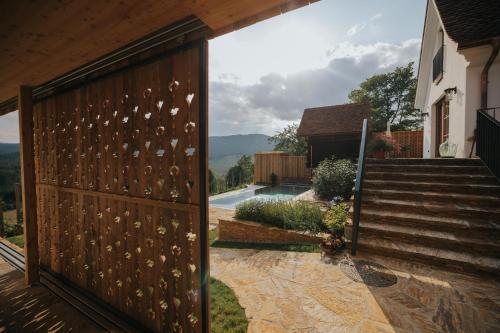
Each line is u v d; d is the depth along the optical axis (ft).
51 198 12.12
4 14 5.59
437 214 13.75
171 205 6.89
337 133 39.65
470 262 10.56
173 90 6.86
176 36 6.56
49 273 12.38
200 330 6.47
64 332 8.13
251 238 16.48
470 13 17.33
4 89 11.89
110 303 9.23
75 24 6.14
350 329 7.38
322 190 26.48
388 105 75.72
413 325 7.49
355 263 11.81
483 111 15.67
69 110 10.74
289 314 8.19
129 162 8.23
